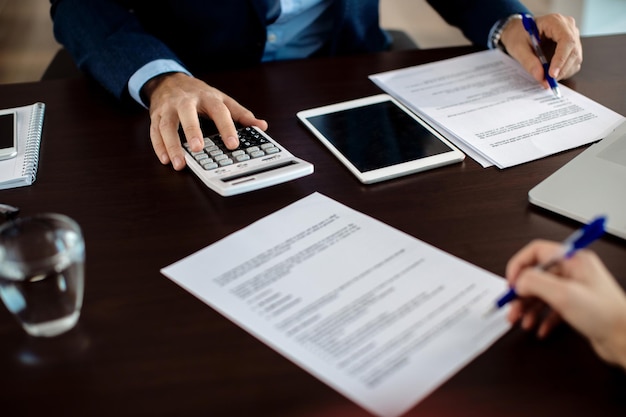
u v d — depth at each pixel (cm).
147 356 50
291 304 54
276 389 47
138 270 59
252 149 77
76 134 85
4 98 95
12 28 180
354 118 85
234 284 57
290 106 90
